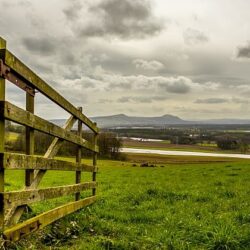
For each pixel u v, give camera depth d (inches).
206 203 573.9
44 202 534.6
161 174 1416.1
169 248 314.0
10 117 237.0
